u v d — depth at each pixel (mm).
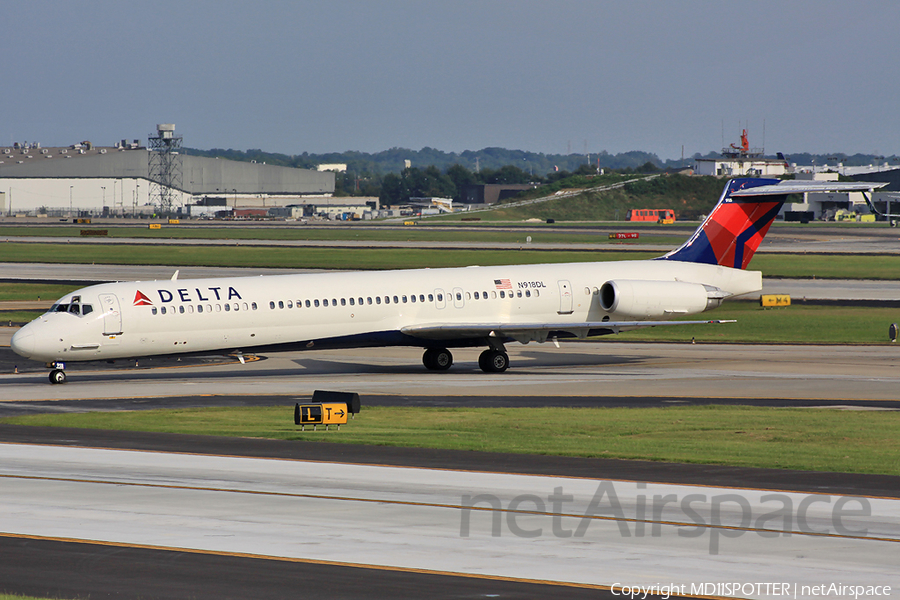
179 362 194750
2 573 61375
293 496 81812
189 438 109375
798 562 64500
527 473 90875
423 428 117875
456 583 59844
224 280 169750
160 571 61906
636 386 160125
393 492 83250
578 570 62625
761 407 137875
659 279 195125
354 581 60094
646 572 62281
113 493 82625
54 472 90875
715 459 97688
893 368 182375
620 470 92438
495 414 129500
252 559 64562
